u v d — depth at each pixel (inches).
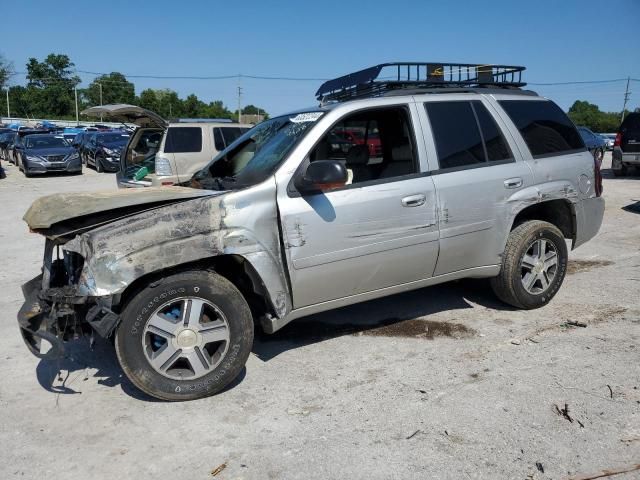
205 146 404.5
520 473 111.7
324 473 114.5
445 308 207.0
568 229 209.2
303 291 155.6
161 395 141.8
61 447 126.6
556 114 207.3
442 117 178.4
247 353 148.1
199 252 139.1
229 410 140.6
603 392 140.6
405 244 167.0
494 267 190.4
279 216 149.8
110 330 132.3
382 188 163.0
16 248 333.1
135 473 116.7
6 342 188.2
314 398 145.3
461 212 176.1
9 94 4232.3
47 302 139.9
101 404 145.3
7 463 120.9
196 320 142.0
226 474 115.4
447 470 113.6
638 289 219.6
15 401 147.7
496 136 187.8
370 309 209.3
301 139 157.9
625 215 379.9
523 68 213.8
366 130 177.2
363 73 190.5
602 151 813.9
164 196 147.7
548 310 200.5
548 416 131.0
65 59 4436.5
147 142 457.1
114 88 4387.3
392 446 122.5
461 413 134.4
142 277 139.6
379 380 153.5
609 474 110.2
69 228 140.8
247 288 160.2
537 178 191.8
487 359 163.2
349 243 158.2
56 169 809.5
